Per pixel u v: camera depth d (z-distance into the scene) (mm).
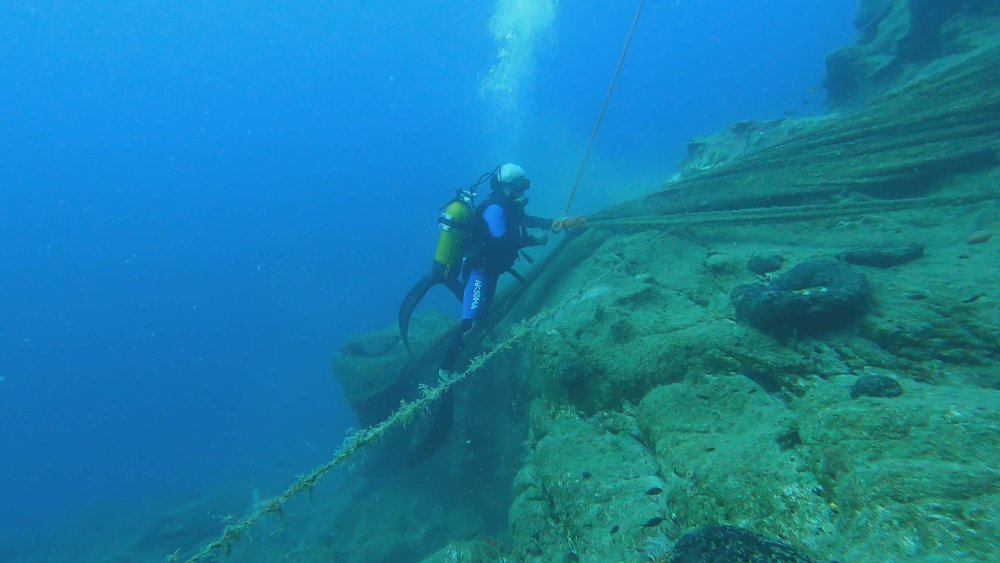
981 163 3678
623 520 2262
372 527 7082
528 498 3123
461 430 6164
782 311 2525
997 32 5738
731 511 1839
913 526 1283
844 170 4355
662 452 2447
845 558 1370
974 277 2482
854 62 8086
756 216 4250
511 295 5973
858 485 1501
